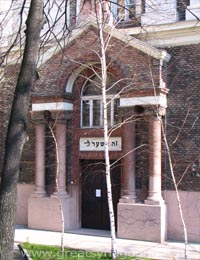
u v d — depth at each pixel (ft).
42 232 62.90
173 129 58.44
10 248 24.36
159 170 57.57
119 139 61.16
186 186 57.31
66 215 63.93
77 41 62.49
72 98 65.36
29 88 26.02
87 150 64.13
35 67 26.53
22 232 62.64
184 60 58.75
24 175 70.18
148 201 57.11
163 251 50.72
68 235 60.59
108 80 62.59
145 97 57.16
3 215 24.44
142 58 57.98
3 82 65.26
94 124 64.75
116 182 63.36
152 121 57.31
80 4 61.77
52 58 64.59
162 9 60.34
